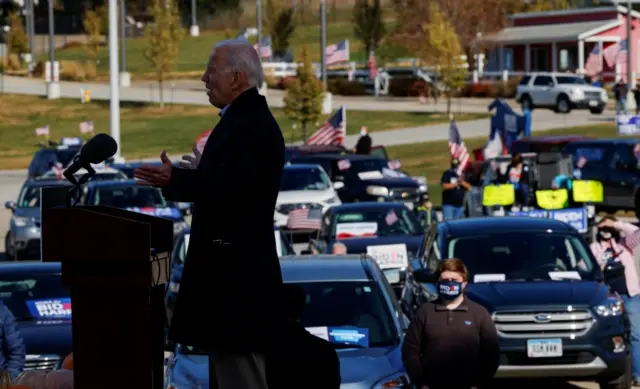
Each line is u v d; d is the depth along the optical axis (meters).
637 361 14.67
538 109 71.69
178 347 10.59
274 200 4.74
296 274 11.55
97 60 119.56
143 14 147.00
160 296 4.53
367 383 9.91
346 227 22.34
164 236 4.55
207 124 74.75
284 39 106.00
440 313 10.07
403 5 91.75
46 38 151.62
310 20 146.50
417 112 74.31
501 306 13.70
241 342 4.66
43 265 14.52
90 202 27.28
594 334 13.66
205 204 4.68
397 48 102.50
